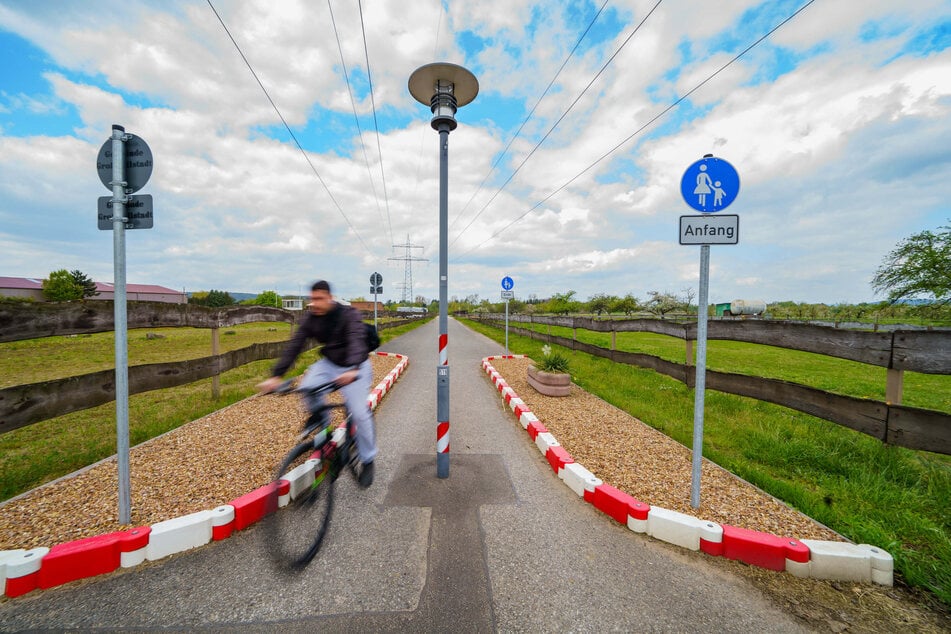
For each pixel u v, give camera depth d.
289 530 2.95
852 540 2.86
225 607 2.19
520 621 2.12
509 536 2.93
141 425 5.35
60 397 3.80
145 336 24.91
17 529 2.83
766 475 3.85
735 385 5.73
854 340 4.41
